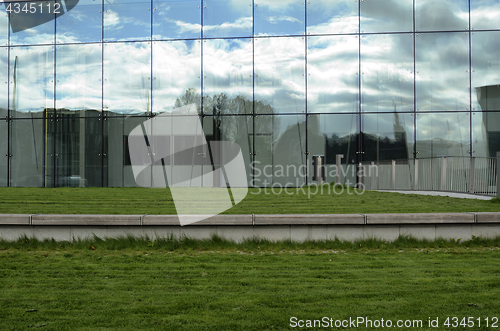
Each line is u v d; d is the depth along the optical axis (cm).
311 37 1756
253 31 1772
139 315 376
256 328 346
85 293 442
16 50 1848
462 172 1139
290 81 1759
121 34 1822
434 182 1269
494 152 1686
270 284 467
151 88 1811
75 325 354
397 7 1734
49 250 646
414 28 1727
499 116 1692
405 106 1722
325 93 1748
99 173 1822
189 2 1800
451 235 655
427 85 1720
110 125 1823
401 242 651
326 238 657
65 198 1108
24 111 1844
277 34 1767
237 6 1781
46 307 399
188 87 1798
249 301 410
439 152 1706
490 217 650
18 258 598
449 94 1712
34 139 1841
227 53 1781
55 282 483
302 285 462
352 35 1744
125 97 1819
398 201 941
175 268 544
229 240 660
